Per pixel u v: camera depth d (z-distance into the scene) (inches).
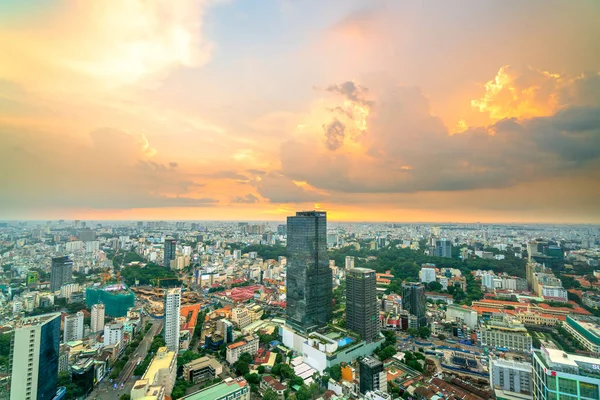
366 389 7268.7
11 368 6466.5
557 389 5295.3
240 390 6875.0
